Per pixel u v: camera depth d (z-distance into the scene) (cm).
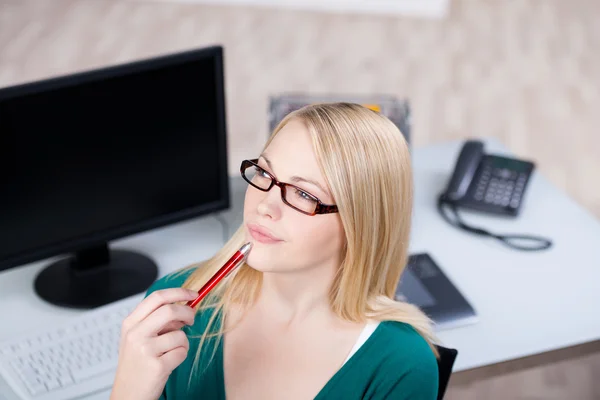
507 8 566
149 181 192
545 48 514
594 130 429
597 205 370
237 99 433
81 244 189
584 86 472
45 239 185
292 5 550
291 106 215
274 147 118
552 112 444
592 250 220
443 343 183
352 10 552
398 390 129
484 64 491
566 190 379
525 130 425
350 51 498
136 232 196
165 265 205
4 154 171
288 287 129
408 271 202
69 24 500
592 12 564
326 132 114
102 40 485
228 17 527
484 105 446
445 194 234
